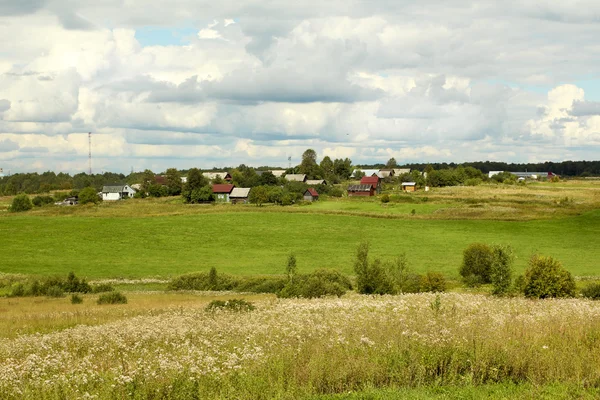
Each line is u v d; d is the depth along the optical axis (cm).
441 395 1333
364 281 4800
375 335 1733
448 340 1634
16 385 1396
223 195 15825
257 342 1784
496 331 1764
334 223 10888
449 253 8319
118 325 2464
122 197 18625
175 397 1330
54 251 8862
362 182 17275
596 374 1405
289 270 5797
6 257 8381
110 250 8969
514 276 5000
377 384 1451
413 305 2622
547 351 1565
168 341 1995
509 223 10444
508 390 1368
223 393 1349
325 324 1942
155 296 5128
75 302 4638
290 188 15250
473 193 15762
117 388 1379
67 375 1470
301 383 1415
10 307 4244
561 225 10200
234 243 9456
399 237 9625
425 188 18050
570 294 4078
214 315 2672
